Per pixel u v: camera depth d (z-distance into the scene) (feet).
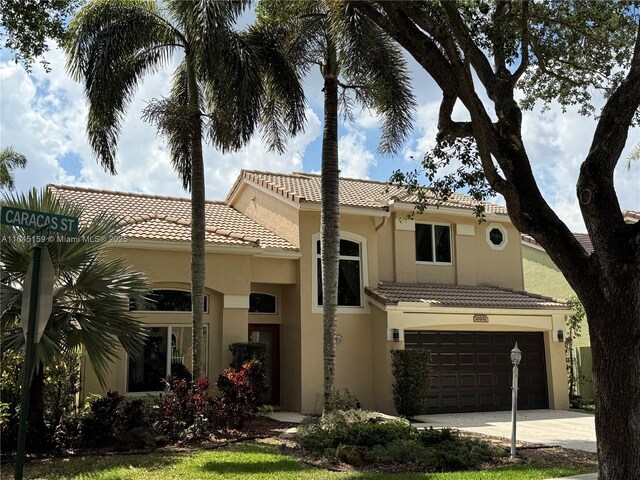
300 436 42.01
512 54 38.42
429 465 34.76
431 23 33.81
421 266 70.13
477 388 66.08
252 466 33.40
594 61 42.42
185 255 56.54
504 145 31.48
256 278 61.00
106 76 45.98
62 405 41.24
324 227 50.03
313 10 51.44
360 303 64.28
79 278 36.55
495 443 43.06
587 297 27.86
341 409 48.60
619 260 26.68
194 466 33.14
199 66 46.60
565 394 68.80
